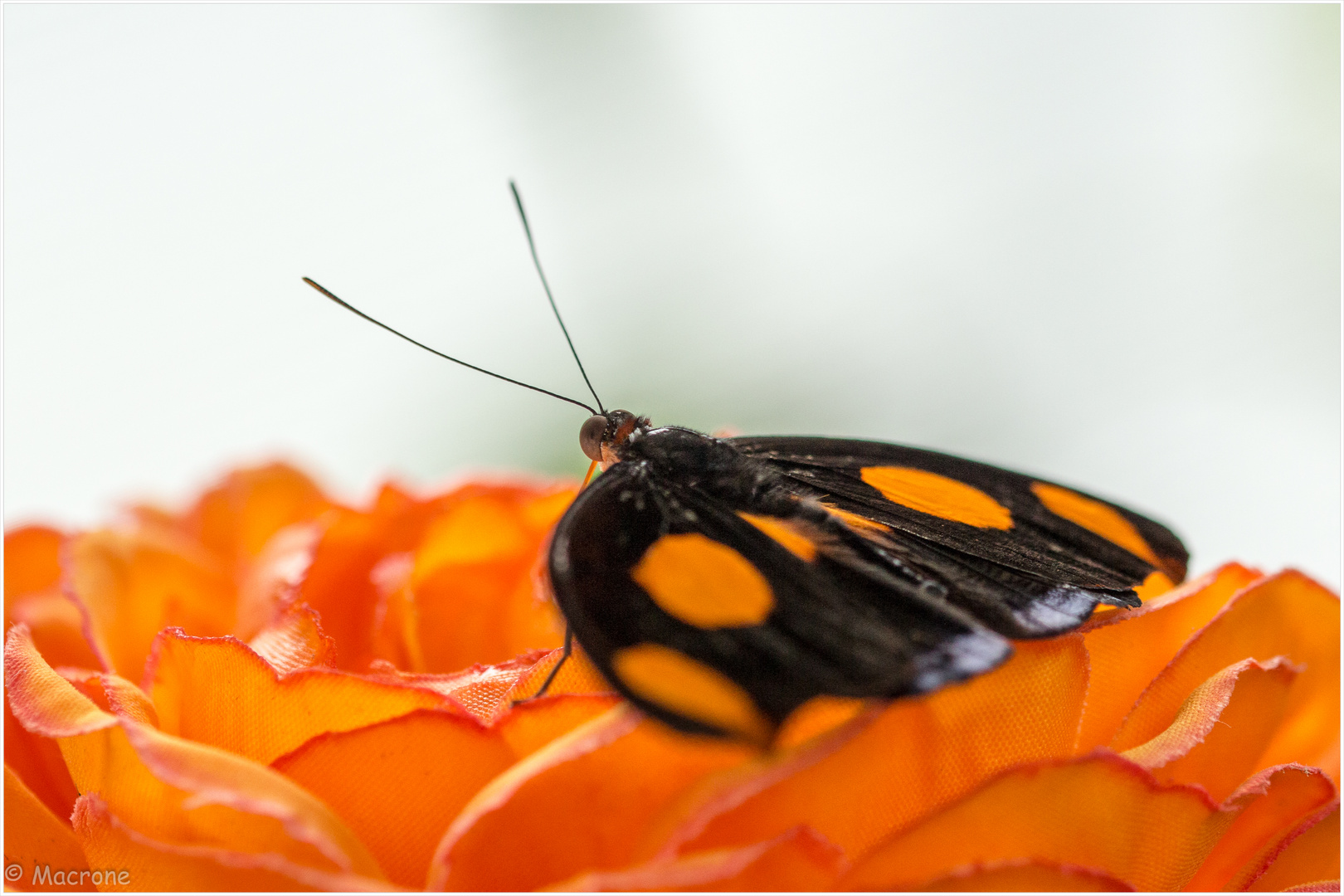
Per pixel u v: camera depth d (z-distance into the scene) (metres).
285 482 0.31
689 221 0.36
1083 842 0.26
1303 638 0.28
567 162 0.36
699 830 0.25
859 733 0.26
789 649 0.26
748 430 0.35
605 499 0.28
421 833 0.26
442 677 0.27
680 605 0.27
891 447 0.30
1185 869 0.26
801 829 0.25
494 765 0.26
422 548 0.29
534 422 0.35
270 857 0.26
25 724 0.27
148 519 0.30
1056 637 0.27
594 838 0.26
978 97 0.36
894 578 0.27
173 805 0.26
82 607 0.28
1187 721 0.27
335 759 0.26
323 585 0.29
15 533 0.29
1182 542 0.29
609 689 0.27
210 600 0.29
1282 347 0.35
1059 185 0.36
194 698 0.27
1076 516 0.29
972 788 0.26
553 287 0.35
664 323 0.35
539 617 0.29
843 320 0.35
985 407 0.35
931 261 0.36
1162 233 0.36
